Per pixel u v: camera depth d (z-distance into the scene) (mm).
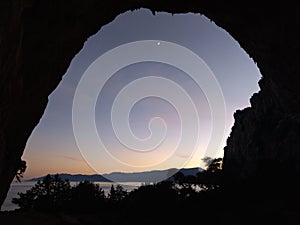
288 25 23000
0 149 12742
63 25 16516
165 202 32594
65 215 35156
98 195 43500
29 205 43062
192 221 26359
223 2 24625
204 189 43219
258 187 32594
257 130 55281
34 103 18859
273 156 48000
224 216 25953
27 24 14156
